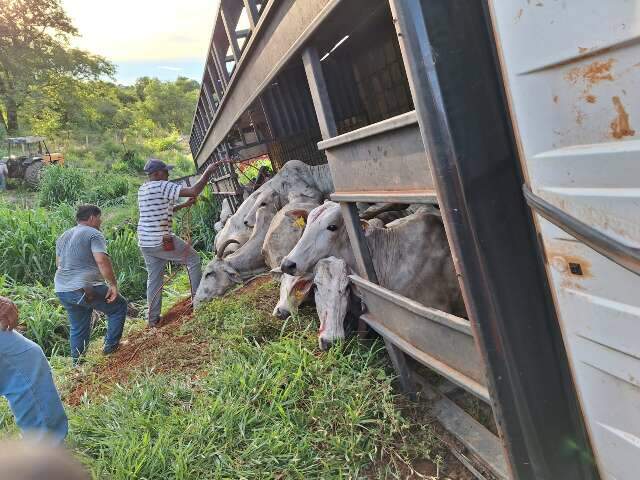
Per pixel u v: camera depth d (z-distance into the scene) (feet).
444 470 8.92
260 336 14.15
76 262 19.10
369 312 11.34
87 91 176.45
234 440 9.99
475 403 10.15
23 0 145.38
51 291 28.12
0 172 75.51
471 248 6.14
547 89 5.05
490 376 6.49
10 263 31.65
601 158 4.69
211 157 40.86
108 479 9.53
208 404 11.26
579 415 6.62
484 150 6.01
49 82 157.17
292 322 14.14
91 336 23.95
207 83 31.30
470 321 6.49
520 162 5.90
